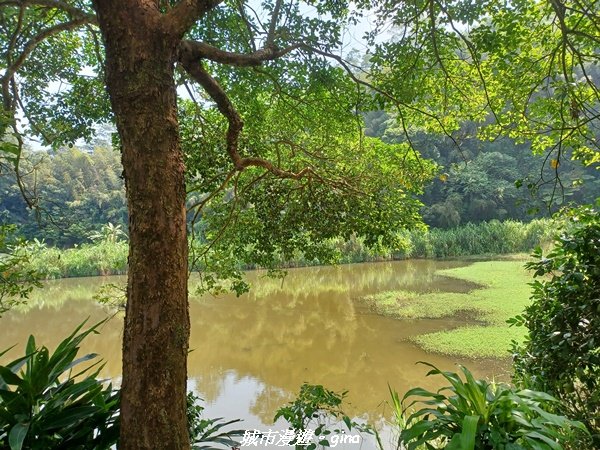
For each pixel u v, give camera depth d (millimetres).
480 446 1737
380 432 4797
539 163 27547
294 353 8391
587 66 16016
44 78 4445
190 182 4250
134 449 1517
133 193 1598
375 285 15742
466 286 14414
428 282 15758
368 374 7090
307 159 4449
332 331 9742
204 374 7445
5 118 2156
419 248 24266
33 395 1717
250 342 9219
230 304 13133
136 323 1555
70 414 1689
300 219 4062
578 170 22922
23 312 13172
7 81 3225
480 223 26703
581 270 2742
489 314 10258
